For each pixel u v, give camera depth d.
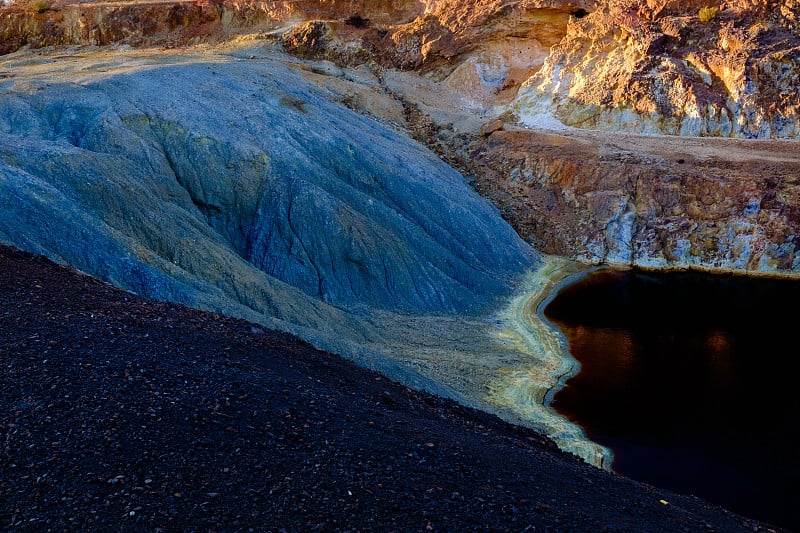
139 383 12.55
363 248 32.31
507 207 43.75
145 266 22.70
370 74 56.84
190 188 33.50
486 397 24.59
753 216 39.69
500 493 12.04
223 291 25.77
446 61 56.53
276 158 34.97
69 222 23.19
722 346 29.91
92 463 10.26
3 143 27.45
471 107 54.25
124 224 26.70
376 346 27.34
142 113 35.22
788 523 18.45
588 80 50.53
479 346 29.31
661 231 40.91
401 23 61.78
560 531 11.16
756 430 23.25
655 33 48.88
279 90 42.53
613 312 33.81
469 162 47.34
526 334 30.91
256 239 32.53
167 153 34.22
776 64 45.09
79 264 22.33
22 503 9.34
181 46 63.56
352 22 60.06
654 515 13.70
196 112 36.25
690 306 34.66
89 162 28.12
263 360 15.44
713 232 40.25
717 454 21.84
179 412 11.88
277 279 29.30
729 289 37.16
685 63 47.91
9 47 67.06
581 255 41.16
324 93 48.28
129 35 65.94
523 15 55.06
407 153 43.12
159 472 10.36
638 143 45.34
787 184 39.75
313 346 18.97
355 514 10.32
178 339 15.09
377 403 15.34
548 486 13.21
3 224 22.19
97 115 34.03
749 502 19.38
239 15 64.88
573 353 29.20
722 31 47.50
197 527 9.45
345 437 12.58
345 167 37.28
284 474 10.93
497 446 15.23
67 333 13.94
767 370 27.59
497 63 55.88
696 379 26.89
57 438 10.65
